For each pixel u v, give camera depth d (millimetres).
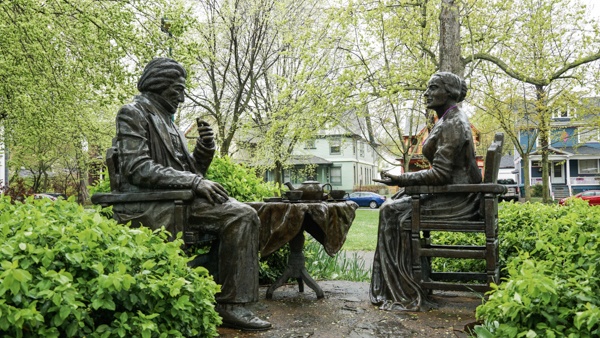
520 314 2240
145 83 3900
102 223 2441
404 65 14648
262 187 6047
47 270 2064
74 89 11688
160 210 3570
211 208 3566
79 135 15328
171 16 10453
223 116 19641
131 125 3695
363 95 12227
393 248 4250
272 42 19359
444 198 4066
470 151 4004
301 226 4223
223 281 3529
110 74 11094
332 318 3826
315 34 13617
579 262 2652
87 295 2098
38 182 28219
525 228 4859
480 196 3975
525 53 14461
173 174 3590
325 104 12508
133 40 10461
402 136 20656
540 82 13602
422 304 4027
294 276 4582
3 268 1920
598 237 2812
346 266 6465
